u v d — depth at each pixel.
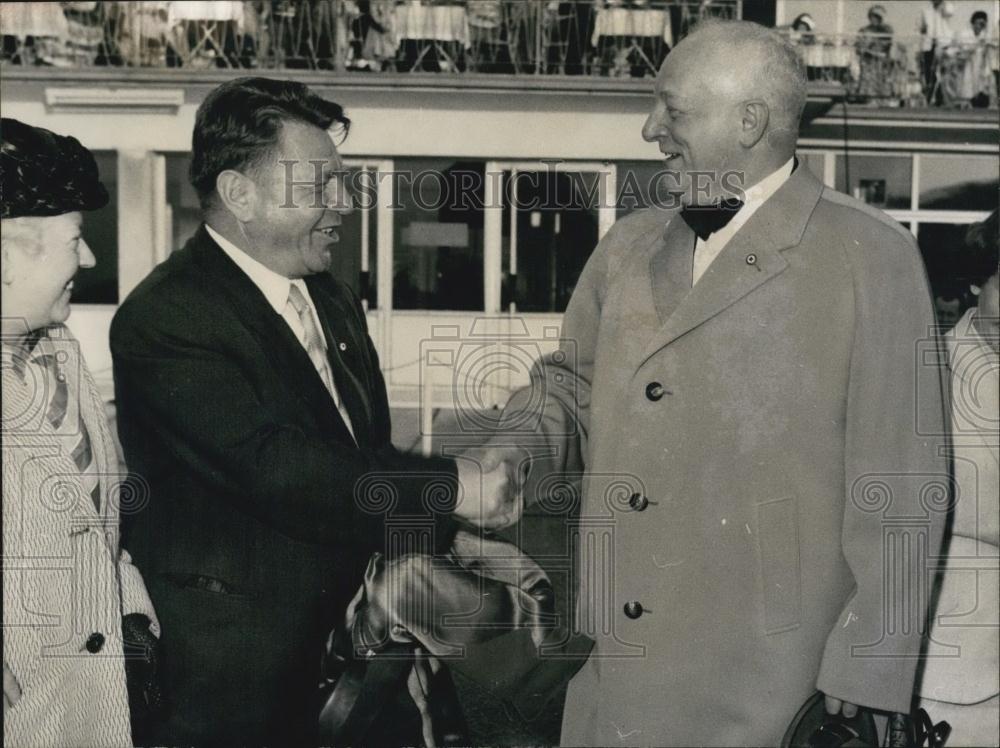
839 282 2.25
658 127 2.34
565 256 3.61
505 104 3.62
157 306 2.55
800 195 2.29
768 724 2.30
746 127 2.26
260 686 2.56
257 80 2.65
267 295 2.62
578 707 2.60
